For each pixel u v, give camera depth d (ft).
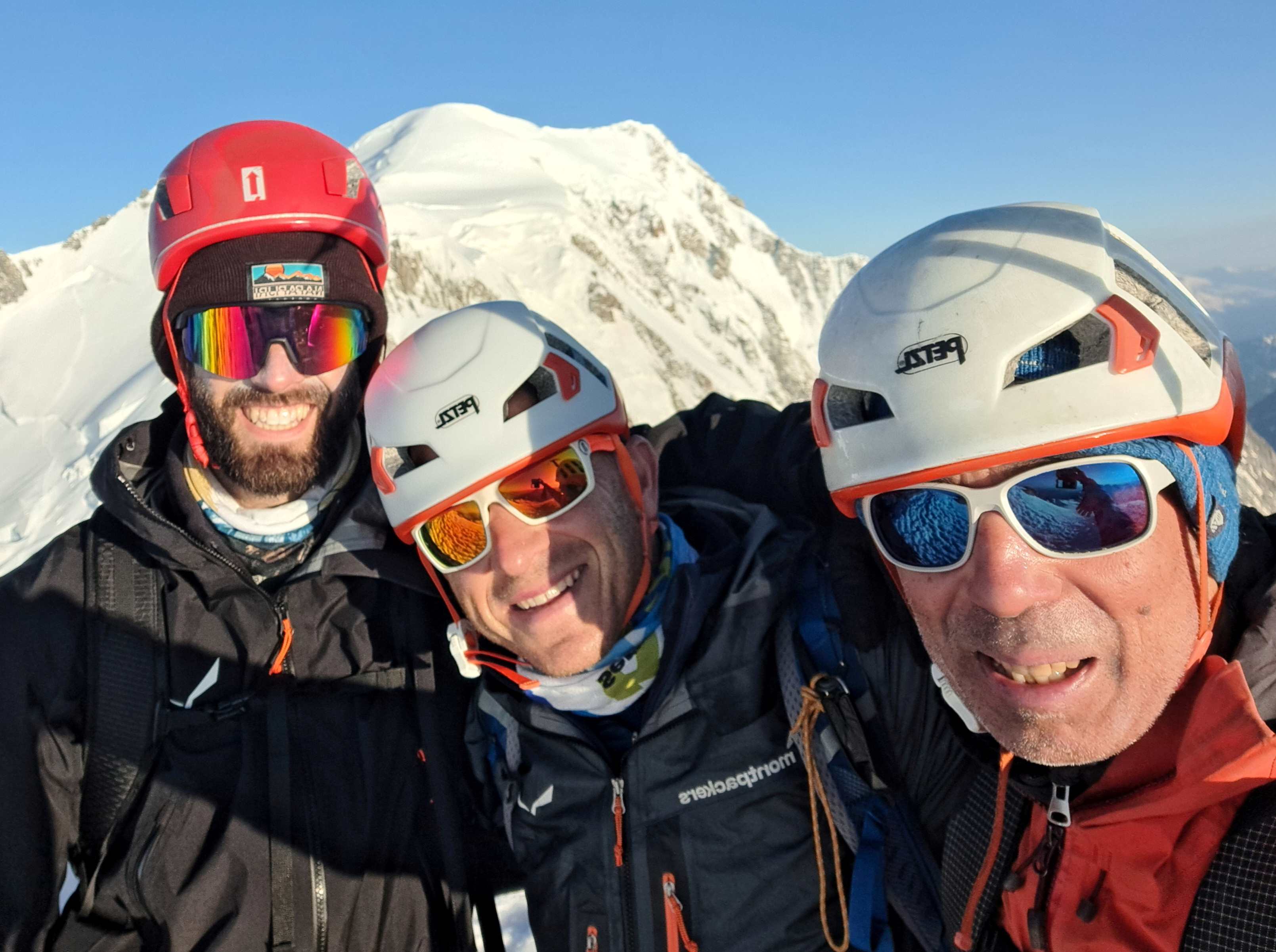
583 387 2.25
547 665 2.23
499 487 2.15
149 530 2.32
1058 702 1.56
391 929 2.36
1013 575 1.53
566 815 2.28
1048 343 1.56
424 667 2.45
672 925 2.17
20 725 2.25
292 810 2.32
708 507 2.64
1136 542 1.50
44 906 2.21
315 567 2.44
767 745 2.21
